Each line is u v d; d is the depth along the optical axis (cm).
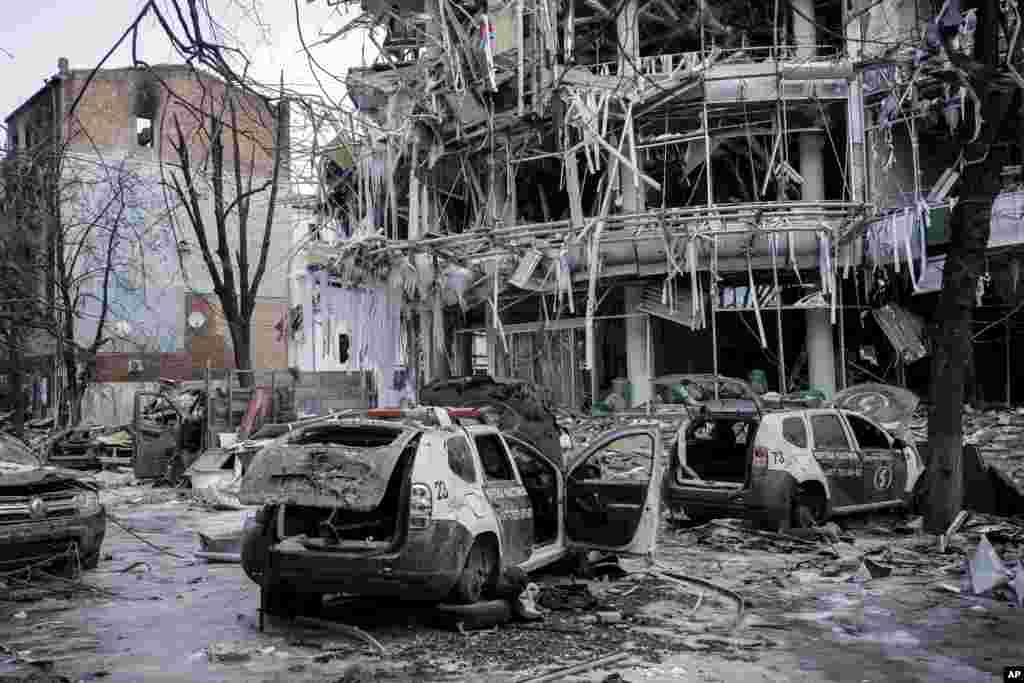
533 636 637
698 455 1205
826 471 1102
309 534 703
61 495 888
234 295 2152
